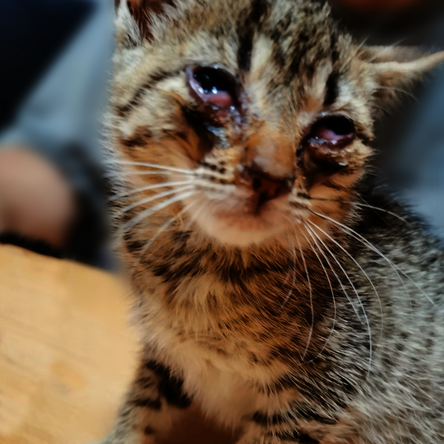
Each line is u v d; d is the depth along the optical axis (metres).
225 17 0.13
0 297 0.20
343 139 0.14
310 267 0.14
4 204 0.25
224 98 0.12
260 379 0.14
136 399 0.16
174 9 0.14
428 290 0.16
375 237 0.16
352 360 0.14
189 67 0.13
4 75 0.28
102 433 0.15
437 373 0.16
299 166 0.13
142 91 0.13
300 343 0.14
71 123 0.27
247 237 0.12
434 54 0.15
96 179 0.26
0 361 0.17
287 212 0.12
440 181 0.20
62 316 0.20
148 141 0.13
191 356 0.15
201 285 0.14
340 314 0.14
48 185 0.25
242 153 0.12
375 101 0.16
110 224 0.16
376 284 0.15
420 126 0.20
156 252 0.14
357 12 0.20
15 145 0.26
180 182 0.12
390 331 0.15
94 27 0.28
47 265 0.23
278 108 0.12
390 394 0.15
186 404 0.17
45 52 0.29
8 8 0.28
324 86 0.13
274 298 0.14
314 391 0.14
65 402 0.16
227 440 0.16
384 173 0.19
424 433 0.16
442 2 0.19
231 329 0.14
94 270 0.23
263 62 0.13
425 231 0.18
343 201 0.14
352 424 0.15
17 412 0.15
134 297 0.15
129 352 0.18
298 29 0.13
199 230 0.13
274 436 0.14
